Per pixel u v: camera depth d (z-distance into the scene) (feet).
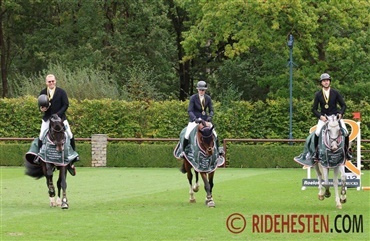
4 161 117.60
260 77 144.36
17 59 187.01
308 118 121.39
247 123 122.11
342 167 60.54
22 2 180.96
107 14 171.53
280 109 122.01
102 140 117.60
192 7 152.87
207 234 46.21
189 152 61.31
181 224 50.31
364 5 127.34
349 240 44.32
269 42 129.39
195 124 61.52
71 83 138.92
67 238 44.57
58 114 59.77
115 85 149.38
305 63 133.90
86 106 123.24
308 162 62.85
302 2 125.08
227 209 58.85
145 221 51.67
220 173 100.83
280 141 115.03
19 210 58.13
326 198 67.26
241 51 129.70
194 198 64.23
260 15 128.16
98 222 51.11
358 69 132.46
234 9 127.54
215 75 170.40
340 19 125.80
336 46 125.80
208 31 137.28
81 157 117.19
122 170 108.17
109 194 71.56
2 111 123.03
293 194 71.15
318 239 44.70
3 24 185.16
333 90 61.05
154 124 123.24
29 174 62.34
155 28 167.84
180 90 186.50
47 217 53.67
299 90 133.08
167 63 172.76
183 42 138.82
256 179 88.94
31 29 186.91
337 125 58.23
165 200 65.98
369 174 101.40
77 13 170.30
